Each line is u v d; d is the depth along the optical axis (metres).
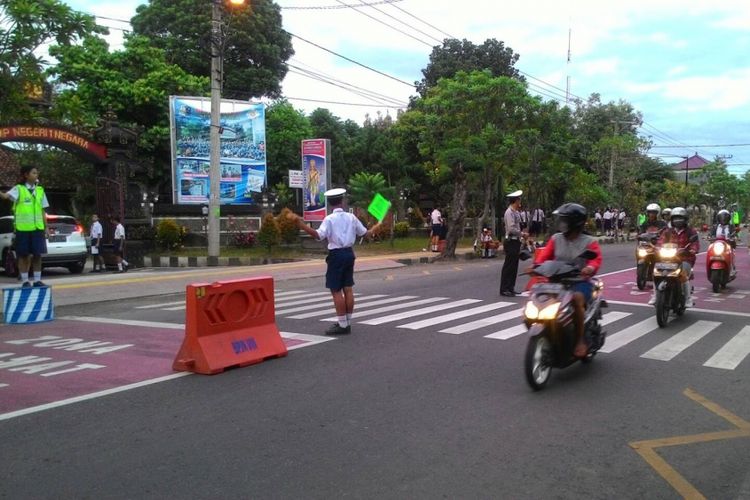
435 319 10.13
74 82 29.95
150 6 34.56
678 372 6.89
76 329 9.52
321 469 4.31
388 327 9.44
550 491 3.99
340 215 8.86
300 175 27.66
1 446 4.74
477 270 18.83
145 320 10.34
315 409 5.59
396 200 30.52
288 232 25.25
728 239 13.84
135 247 22.62
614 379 6.59
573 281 6.45
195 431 5.05
